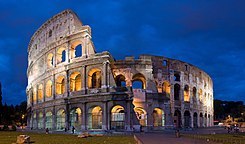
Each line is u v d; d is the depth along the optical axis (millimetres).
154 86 88812
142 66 89062
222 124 151125
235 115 199250
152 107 86938
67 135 67750
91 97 81688
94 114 83250
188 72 106938
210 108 130750
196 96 111875
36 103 105750
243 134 68188
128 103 78688
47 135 67938
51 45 97688
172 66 99688
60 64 92750
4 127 111438
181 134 62469
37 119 104062
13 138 53812
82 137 57812
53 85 94000
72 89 89875
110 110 79438
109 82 81312
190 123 104938
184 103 102000
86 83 84375
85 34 87500
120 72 88500
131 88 79312
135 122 78188
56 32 99000
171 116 90938
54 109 92188
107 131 74812
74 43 91125
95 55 84188
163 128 86562
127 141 45906
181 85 101750
